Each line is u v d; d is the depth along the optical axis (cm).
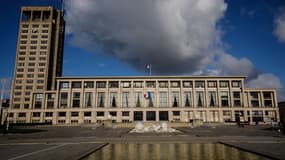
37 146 1939
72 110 10356
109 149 1709
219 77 10594
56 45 14212
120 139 2514
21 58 13225
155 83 10681
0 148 1808
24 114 10688
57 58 14275
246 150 1550
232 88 10550
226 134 3316
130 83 10712
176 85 10706
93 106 10456
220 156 1358
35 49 13362
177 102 10519
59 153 1493
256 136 2880
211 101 10494
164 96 10581
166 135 3128
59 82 10756
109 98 10581
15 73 13012
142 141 2261
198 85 10681
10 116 10675
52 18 14050
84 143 2117
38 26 13712
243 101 10381
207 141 2217
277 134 3278
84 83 10788
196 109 10250
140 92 10594
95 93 10606
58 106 10550
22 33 13562
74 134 3572
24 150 1673
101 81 10762
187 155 1404
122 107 10300
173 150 1627
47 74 13075
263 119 10138
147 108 10262
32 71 13075
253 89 10669
